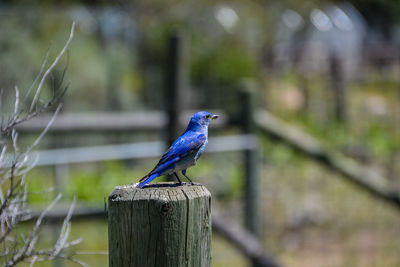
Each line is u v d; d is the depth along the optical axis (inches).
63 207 339.9
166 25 892.6
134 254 160.6
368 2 1765.5
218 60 839.1
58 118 376.5
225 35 885.8
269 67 994.1
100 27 895.1
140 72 862.5
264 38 984.9
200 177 626.5
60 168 423.2
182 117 410.3
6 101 342.0
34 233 202.1
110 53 831.1
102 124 390.0
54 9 823.1
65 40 769.6
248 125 430.9
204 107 689.0
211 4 908.0
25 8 780.6
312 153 435.2
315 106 898.1
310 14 1332.4
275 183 628.7
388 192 439.2
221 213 542.0
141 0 919.0
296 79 949.8
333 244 505.4
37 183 452.8
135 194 163.2
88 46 790.5
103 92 765.9
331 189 612.1
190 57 831.7
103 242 463.2
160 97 782.5
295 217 545.0
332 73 903.7
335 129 855.1
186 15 900.0
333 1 1590.8
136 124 400.8
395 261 473.7
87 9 893.2
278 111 877.2
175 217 160.2
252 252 364.5
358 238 514.9
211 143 427.5
